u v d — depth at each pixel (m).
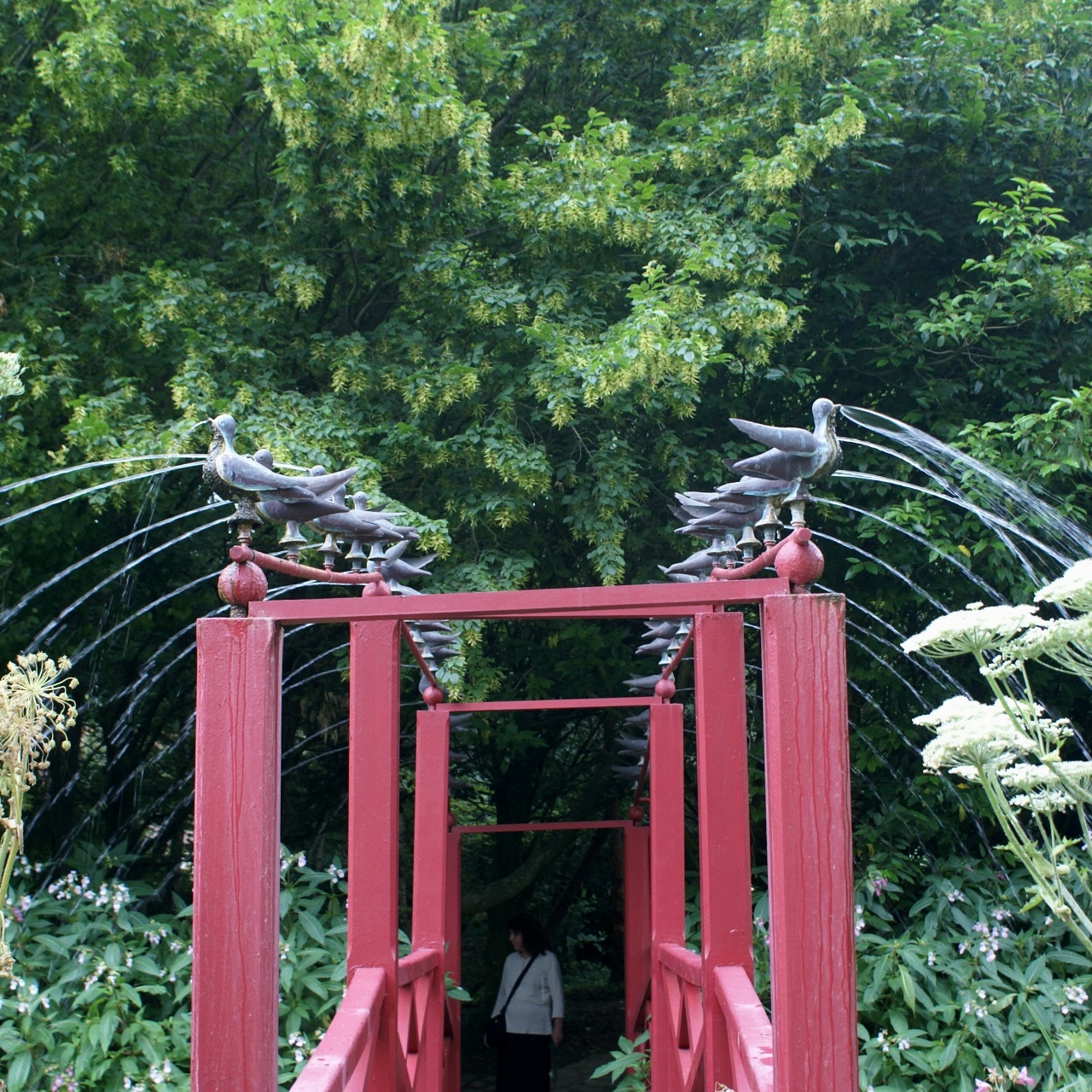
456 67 7.12
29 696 2.27
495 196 6.78
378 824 2.68
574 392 5.88
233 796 1.95
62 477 5.81
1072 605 2.42
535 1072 6.67
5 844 2.23
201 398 5.62
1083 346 6.66
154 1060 4.33
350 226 6.30
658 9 7.68
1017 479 5.76
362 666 2.74
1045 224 6.77
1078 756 7.01
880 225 6.82
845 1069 1.79
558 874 11.19
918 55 7.05
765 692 1.95
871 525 6.21
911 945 5.00
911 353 6.76
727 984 2.43
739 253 6.36
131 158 6.21
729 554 3.14
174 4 6.18
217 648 2.00
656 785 3.99
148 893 5.32
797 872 1.84
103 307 6.13
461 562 6.31
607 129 6.71
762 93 7.15
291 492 2.15
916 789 6.27
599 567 5.99
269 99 5.84
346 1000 2.42
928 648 2.57
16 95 6.49
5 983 4.42
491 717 7.93
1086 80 7.07
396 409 6.48
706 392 7.04
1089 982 4.77
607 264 6.89
